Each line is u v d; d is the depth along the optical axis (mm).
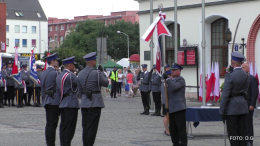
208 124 14312
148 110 17359
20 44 91438
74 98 9406
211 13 24641
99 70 9328
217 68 19875
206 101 20250
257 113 17656
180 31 26219
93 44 78438
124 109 19688
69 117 9367
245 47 23094
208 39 25328
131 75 29797
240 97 8656
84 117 9406
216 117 11242
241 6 23266
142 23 28297
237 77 8586
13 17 90688
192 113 11289
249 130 10039
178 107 9375
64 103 9352
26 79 21016
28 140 11047
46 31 94562
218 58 25047
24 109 19891
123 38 78812
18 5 92938
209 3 24625
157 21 13008
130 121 15102
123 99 26984
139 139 11180
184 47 25672
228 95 8562
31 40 92562
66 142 9375
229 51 23594
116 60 78875
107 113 17844
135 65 39906
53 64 10102
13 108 20469
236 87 8609
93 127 9156
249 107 10000
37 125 14102
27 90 21547
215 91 19797
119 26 79750
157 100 16844
